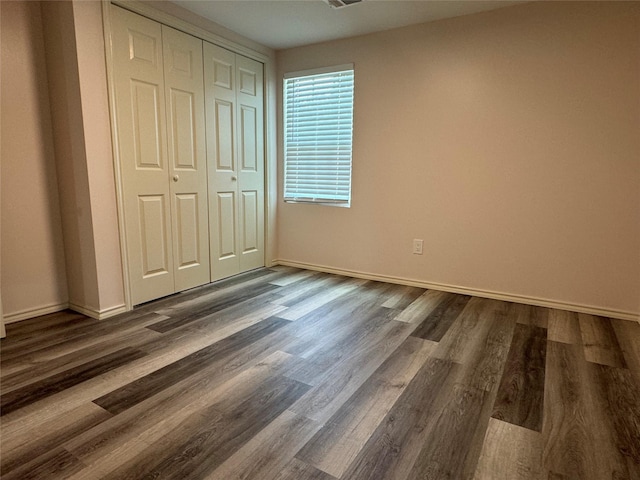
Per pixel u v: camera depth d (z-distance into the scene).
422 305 2.84
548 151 2.69
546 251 2.79
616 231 2.57
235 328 2.39
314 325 2.45
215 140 3.18
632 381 1.82
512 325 2.48
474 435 1.43
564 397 1.68
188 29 2.81
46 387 1.70
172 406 1.58
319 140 3.62
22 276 2.43
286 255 4.02
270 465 1.27
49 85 2.41
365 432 1.44
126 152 2.53
